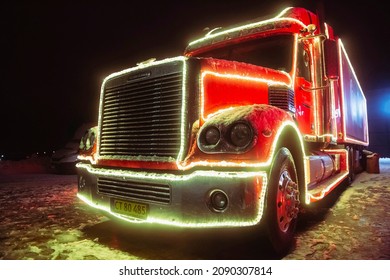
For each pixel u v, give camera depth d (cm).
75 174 1204
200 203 273
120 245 352
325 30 563
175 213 279
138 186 306
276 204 299
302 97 484
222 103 330
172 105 308
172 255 323
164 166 294
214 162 274
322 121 541
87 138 406
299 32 485
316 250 333
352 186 793
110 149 354
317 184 491
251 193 264
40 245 355
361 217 466
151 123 320
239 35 511
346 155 686
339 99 656
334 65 450
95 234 392
